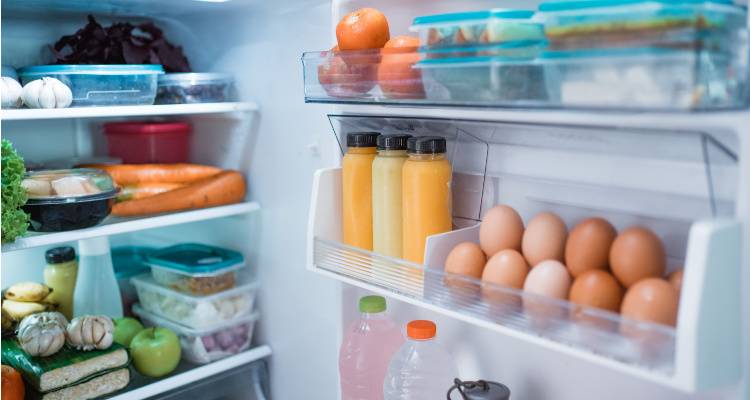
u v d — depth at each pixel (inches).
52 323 58.9
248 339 69.4
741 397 34.3
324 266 50.3
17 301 63.1
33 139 71.8
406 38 44.7
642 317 33.9
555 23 34.7
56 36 69.7
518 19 38.2
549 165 43.9
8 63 66.6
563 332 35.9
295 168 63.0
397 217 47.0
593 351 34.7
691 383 31.2
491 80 37.5
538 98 35.9
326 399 63.8
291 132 62.7
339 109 49.6
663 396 40.4
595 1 33.2
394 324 54.1
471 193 48.9
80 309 67.1
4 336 62.5
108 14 68.6
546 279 37.7
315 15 58.2
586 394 44.2
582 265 37.8
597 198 41.9
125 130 70.4
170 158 71.7
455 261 42.1
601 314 34.2
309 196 62.0
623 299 36.2
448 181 45.5
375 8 51.7
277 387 69.6
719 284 32.0
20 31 67.2
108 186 59.0
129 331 67.4
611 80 32.4
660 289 34.0
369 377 53.2
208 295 66.0
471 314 40.3
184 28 72.9
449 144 49.1
